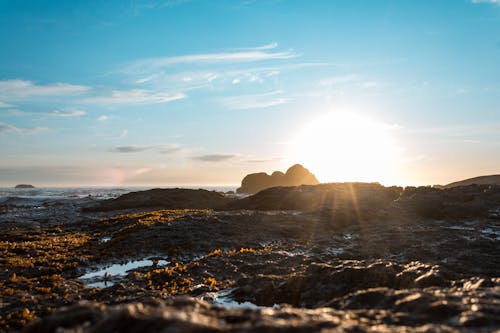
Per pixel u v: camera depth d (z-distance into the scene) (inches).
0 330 566.6
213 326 260.1
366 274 674.8
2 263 1010.1
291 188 3051.2
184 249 1304.1
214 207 3211.1
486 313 339.9
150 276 922.7
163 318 261.4
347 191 2682.1
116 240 1432.1
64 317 310.8
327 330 267.4
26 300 703.7
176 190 4163.4
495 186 2471.7
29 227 2113.7
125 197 3966.5
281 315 315.3
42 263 1046.4
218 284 854.5
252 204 2856.8
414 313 373.4
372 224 1835.6
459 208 2034.9
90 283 888.9
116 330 259.9
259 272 958.4
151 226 1631.4
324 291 666.2
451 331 291.1
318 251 1235.9
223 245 1379.2
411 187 2677.2
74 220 2559.1
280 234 1608.0
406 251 1206.9
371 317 358.0
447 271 652.7
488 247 1211.9
